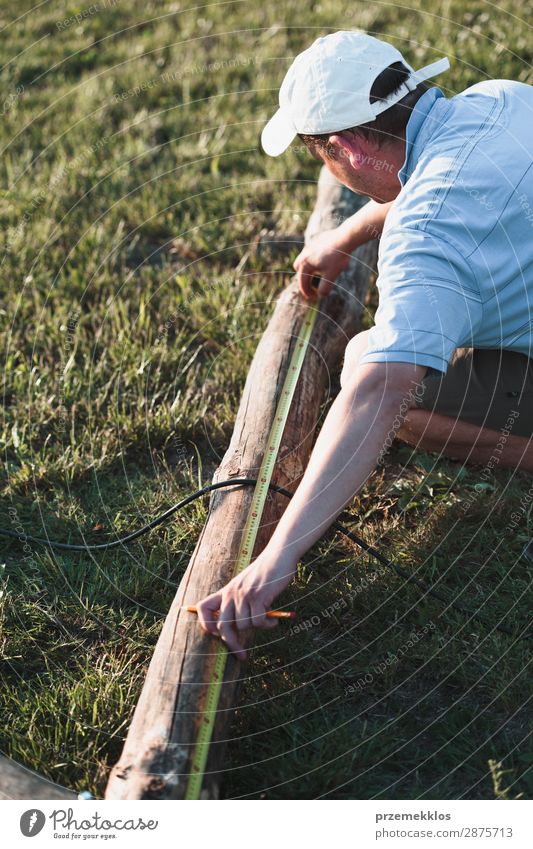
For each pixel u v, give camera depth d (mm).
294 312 2707
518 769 1733
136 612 2082
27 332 3055
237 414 2486
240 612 1657
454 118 1839
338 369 2822
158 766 1517
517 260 1754
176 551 2252
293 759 1741
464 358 2184
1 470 2549
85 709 1849
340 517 2352
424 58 4414
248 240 3492
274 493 2100
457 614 2033
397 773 1749
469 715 1832
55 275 3348
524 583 2104
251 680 1903
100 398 2746
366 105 1824
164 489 2473
